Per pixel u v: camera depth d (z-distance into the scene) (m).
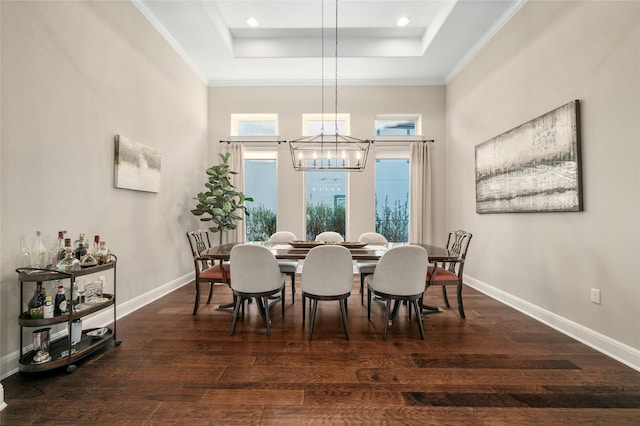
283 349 2.32
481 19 3.56
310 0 3.65
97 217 2.69
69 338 1.97
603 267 2.26
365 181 5.25
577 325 2.50
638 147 2.01
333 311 3.26
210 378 1.91
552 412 1.60
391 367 2.05
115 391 1.76
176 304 3.44
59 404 1.64
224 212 4.54
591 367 2.05
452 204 4.95
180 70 4.27
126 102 3.10
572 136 2.48
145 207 3.45
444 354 2.24
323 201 5.47
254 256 2.55
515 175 3.24
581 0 2.43
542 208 2.84
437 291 4.02
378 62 4.64
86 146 2.56
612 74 2.17
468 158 4.40
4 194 1.91
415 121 5.49
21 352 1.91
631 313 2.06
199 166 4.93
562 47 2.64
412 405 1.66
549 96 2.81
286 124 5.30
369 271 3.45
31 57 2.07
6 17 1.91
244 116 5.41
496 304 3.45
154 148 3.61
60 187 2.31
